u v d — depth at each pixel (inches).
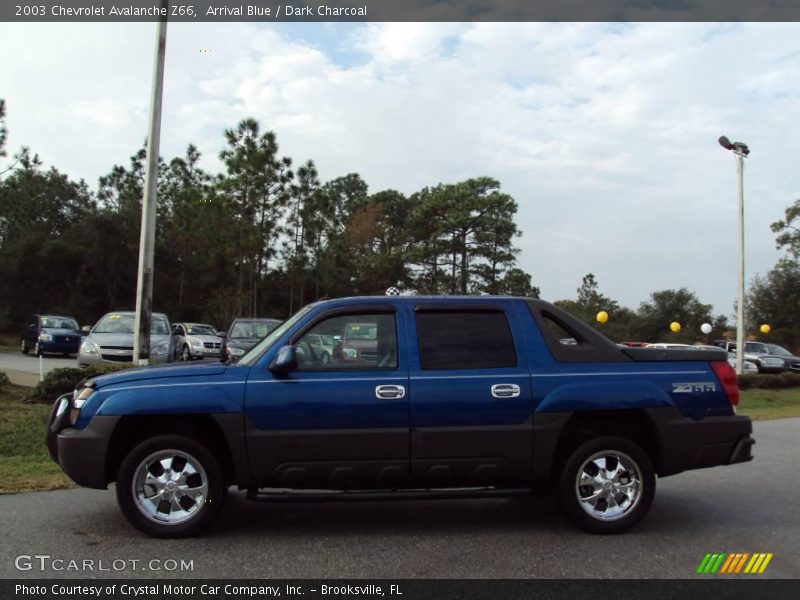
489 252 2204.7
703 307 2053.4
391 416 210.5
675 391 222.8
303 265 1492.4
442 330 221.8
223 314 1653.5
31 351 1122.0
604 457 219.0
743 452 224.1
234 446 207.3
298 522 230.1
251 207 1358.3
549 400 215.9
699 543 209.6
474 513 244.2
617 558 194.7
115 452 216.7
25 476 289.4
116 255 1749.5
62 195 2164.1
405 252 2237.9
